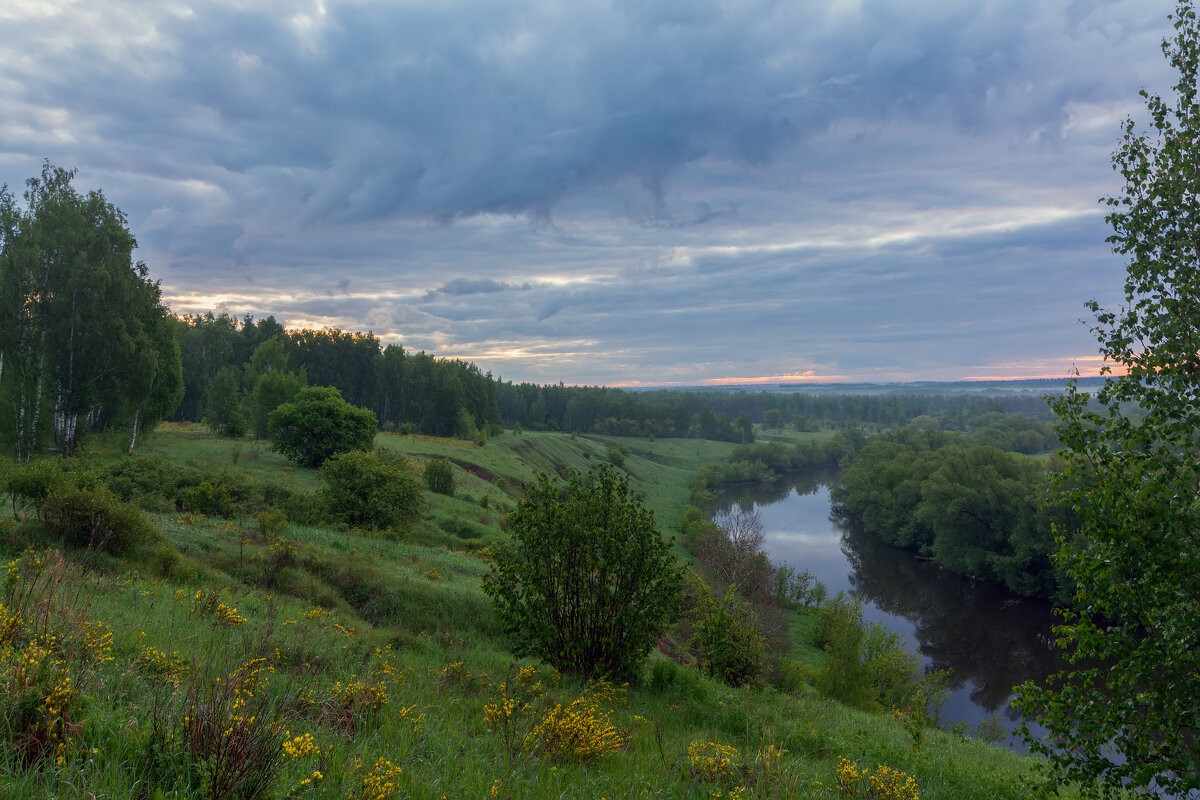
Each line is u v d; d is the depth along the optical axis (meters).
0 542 14.20
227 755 3.78
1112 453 6.67
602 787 5.62
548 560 12.44
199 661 6.72
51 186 40.31
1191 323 6.18
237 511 29.12
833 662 22.70
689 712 11.12
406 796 4.32
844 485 86.38
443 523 38.94
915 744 10.00
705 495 89.75
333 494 32.34
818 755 9.45
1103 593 6.38
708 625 18.17
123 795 3.36
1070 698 6.57
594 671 12.27
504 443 106.81
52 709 3.81
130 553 15.73
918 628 41.72
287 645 9.34
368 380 108.00
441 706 7.81
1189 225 6.46
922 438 109.69
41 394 37.97
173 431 66.38
